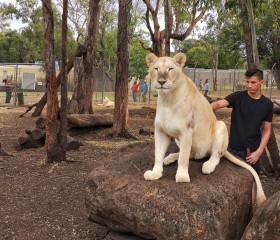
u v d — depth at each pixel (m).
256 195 5.01
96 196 4.55
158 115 4.26
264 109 5.02
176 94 4.09
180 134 4.19
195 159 4.76
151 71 4.14
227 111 21.47
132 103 27.88
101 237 5.08
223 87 44.81
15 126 14.82
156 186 4.34
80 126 12.58
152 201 4.23
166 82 3.95
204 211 4.14
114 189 4.46
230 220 4.33
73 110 14.95
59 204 6.27
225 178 4.50
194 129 4.26
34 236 5.16
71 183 7.31
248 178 4.73
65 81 8.61
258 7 9.51
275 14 11.81
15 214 5.84
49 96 8.50
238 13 9.89
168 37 11.28
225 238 4.25
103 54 39.03
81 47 14.73
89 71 14.99
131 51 38.28
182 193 4.23
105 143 11.59
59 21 40.38
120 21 12.09
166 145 4.46
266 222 3.76
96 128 13.31
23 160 8.98
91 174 4.75
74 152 10.12
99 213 4.57
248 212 4.80
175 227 4.11
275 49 45.41
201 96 4.43
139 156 5.16
